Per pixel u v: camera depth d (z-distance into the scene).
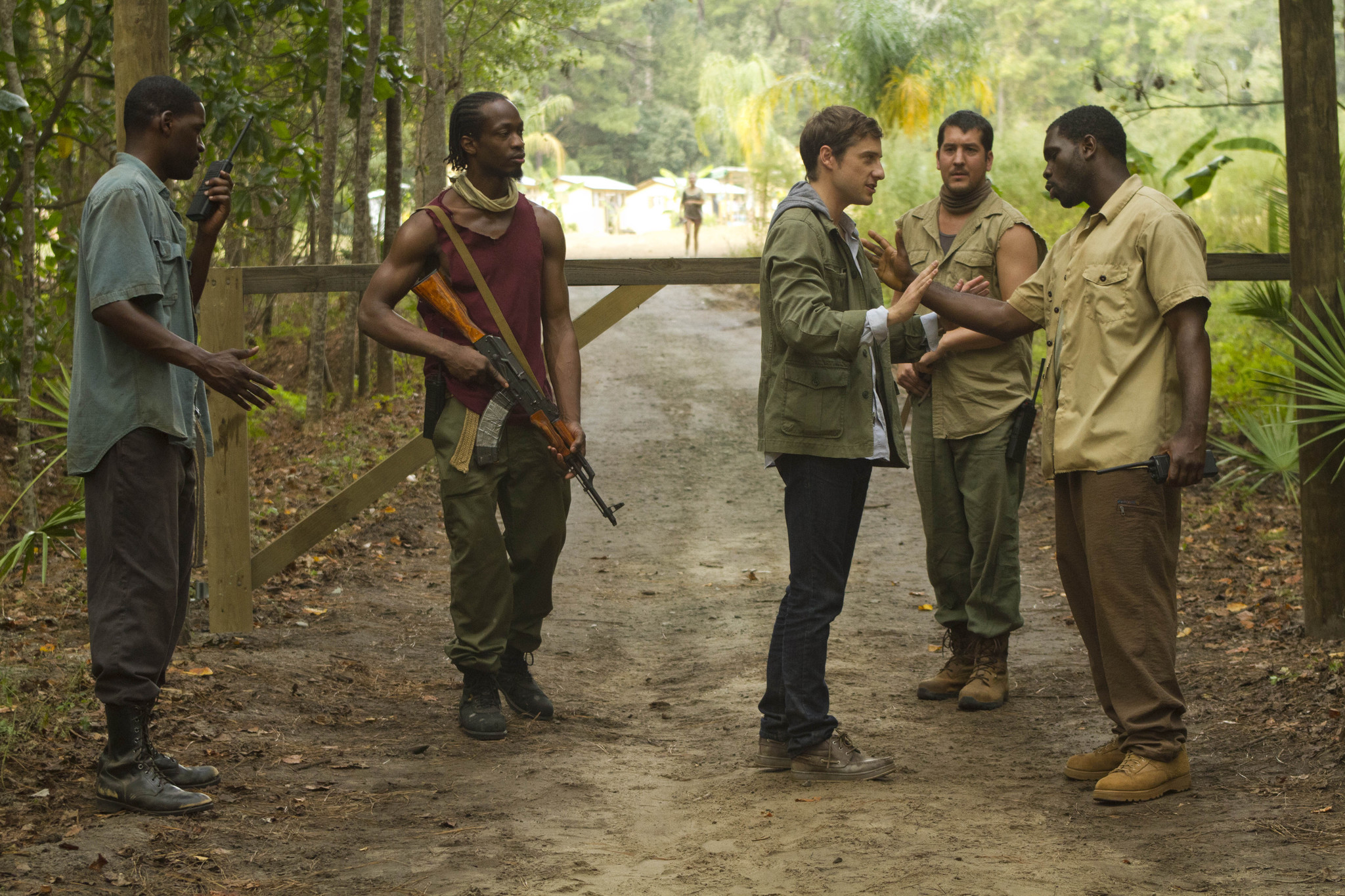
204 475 5.51
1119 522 3.41
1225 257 5.32
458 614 4.26
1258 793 3.36
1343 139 15.59
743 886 2.84
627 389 14.05
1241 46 49.31
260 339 17.98
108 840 3.04
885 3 23.69
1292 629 5.20
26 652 4.82
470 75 19.08
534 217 4.35
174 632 3.49
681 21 72.50
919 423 4.78
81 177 12.85
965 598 4.78
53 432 10.56
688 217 28.12
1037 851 3.00
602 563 7.86
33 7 8.82
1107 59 49.94
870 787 3.64
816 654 3.70
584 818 3.41
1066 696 4.75
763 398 3.79
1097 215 3.53
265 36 14.60
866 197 3.76
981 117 4.73
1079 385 3.51
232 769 3.69
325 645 5.46
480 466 4.18
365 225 13.41
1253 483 8.50
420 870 2.96
